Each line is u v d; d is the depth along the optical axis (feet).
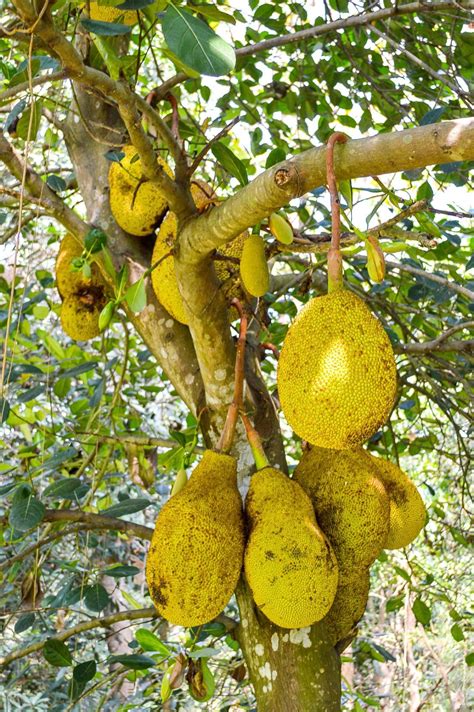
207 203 9.03
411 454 16.80
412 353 13.92
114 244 11.44
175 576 8.75
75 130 12.12
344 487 9.48
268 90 17.26
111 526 11.07
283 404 7.96
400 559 25.34
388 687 29.19
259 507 9.11
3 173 15.29
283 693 9.34
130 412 18.44
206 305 9.55
